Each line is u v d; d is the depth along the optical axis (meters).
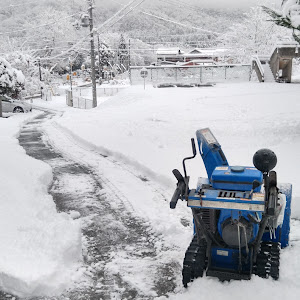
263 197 3.59
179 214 6.64
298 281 4.15
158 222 6.29
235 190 3.85
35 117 29.08
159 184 8.59
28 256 4.73
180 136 13.45
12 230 5.48
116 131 15.91
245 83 34.91
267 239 4.58
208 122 15.84
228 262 4.12
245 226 3.75
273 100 22.11
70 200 7.72
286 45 34.78
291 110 18.17
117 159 11.59
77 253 5.15
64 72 103.38
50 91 57.06
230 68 37.72
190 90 30.39
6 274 4.31
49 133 18.42
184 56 98.94
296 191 6.60
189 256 4.21
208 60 88.94
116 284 4.52
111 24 29.47
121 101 29.66
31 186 7.90
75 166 10.91
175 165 9.52
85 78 92.00
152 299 4.20
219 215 4.07
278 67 35.97
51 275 4.42
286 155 9.65
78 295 4.31
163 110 20.83
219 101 22.97
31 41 87.12
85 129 17.53
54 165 11.14
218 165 4.29
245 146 11.12
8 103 32.19
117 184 8.73
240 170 3.96
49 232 5.35
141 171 9.83
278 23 11.23
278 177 7.64
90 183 8.99
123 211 6.97
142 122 17.28
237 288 3.98
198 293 4.02
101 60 99.38
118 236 5.91
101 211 7.02
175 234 5.86
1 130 18.73
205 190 3.87
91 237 5.91
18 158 10.91
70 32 91.44
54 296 4.28
